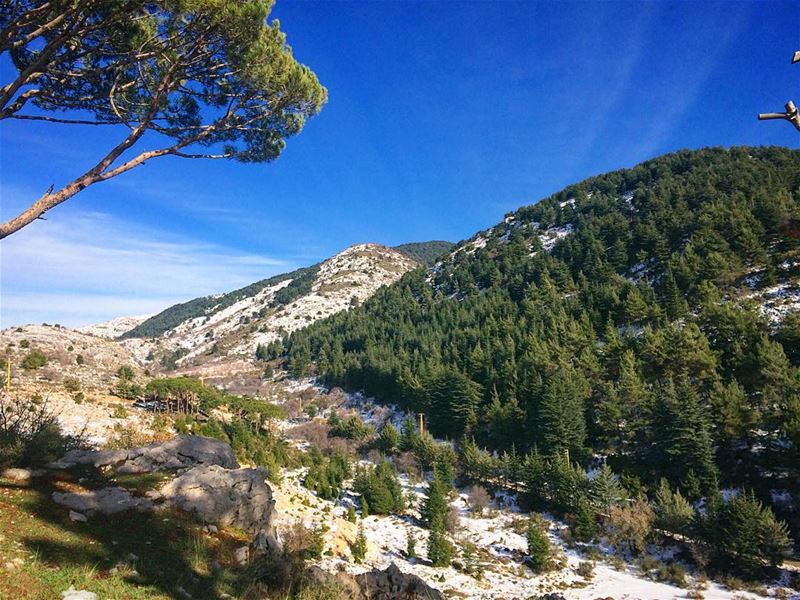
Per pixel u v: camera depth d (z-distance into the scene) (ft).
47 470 41.16
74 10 34.60
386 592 39.68
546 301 370.73
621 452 180.65
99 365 265.75
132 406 192.85
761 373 169.99
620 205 569.64
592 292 328.49
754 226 295.07
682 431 152.15
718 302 248.11
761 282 252.21
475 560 122.93
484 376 263.90
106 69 41.65
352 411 324.19
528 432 203.92
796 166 450.30
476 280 548.31
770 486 139.85
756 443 154.61
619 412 183.83
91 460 45.78
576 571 119.85
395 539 133.08
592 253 415.03
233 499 42.91
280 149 53.83
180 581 27.89
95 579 24.21
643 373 205.57
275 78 46.21
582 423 187.32
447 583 105.09
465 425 237.66
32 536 27.30
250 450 181.06
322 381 411.75
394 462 222.07
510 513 163.94
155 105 41.14
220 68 46.34
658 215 430.20
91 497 36.09
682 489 148.25
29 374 209.26
